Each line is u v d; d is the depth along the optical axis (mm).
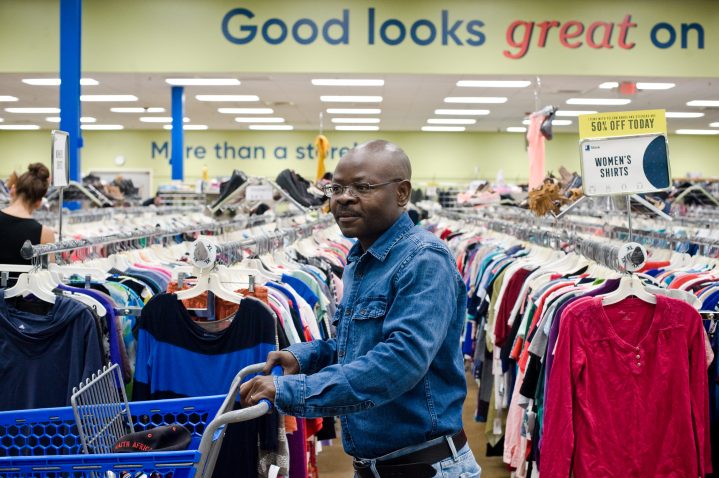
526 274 3619
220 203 5223
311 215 6680
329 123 18656
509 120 17578
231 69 9906
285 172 5879
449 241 6742
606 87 11781
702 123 17531
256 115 16766
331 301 3578
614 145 2799
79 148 6816
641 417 2361
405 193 1707
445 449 1686
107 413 1915
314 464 3164
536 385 2744
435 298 1540
